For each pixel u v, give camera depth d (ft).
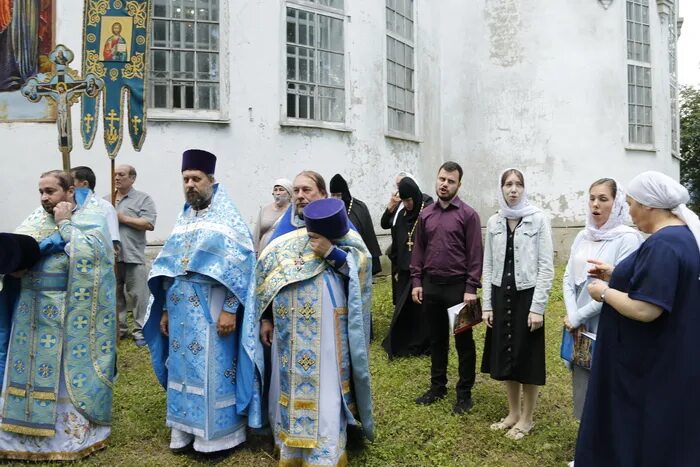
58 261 13.66
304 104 31.94
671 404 9.38
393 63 37.24
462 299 15.90
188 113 28.76
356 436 14.15
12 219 27.32
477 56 41.32
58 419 13.48
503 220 14.57
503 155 40.81
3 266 12.92
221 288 13.71
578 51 39.96
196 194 13.91
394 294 22.84
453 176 15.97
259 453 13.73
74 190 14.78
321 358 12.59
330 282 12.75
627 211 12.78
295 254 12.91
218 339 13.60
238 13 29.48
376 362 20.52
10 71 27.43
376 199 34.96
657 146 44.09
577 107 39.93
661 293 9.37
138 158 27.81
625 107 41.32
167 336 14.71
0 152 27.37
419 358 20.93
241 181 29.53
